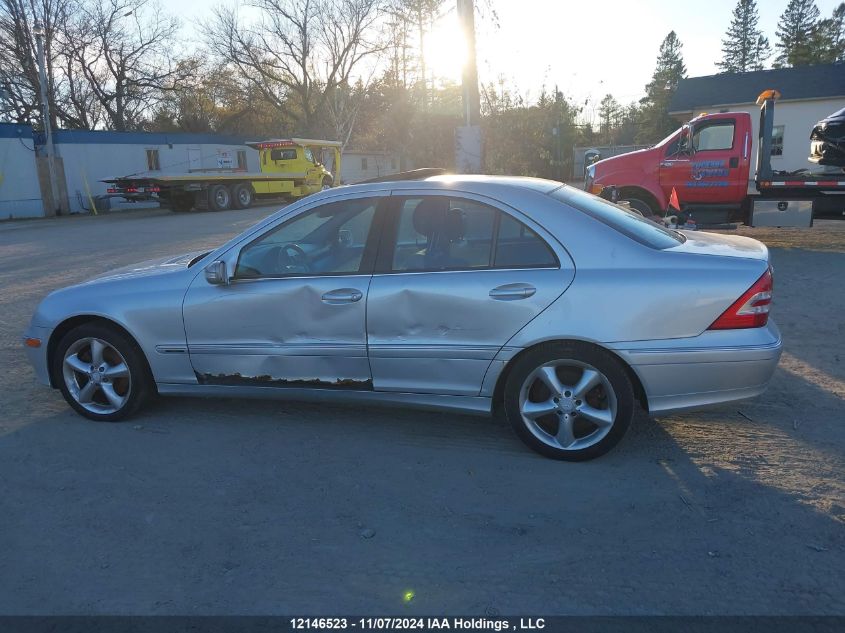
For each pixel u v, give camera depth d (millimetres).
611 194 11750
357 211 4289
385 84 40469
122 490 3764
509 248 3951
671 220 10484
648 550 3109
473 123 10664
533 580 2918
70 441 4422
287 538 3271
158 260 5277
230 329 4359
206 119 45688
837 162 11352
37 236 19156
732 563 2994
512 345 3861
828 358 5688
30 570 3061
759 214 11305
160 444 4355
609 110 76438
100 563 3102
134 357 4586
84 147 29609
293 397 4391
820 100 27156
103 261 12703
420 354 4027
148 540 3277
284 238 4410
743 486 3650
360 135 42844
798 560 3002
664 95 66938
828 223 15062
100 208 30359
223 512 3518
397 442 4328
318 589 2889
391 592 2861
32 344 4781
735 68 73000
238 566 3059
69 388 4734
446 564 3045
